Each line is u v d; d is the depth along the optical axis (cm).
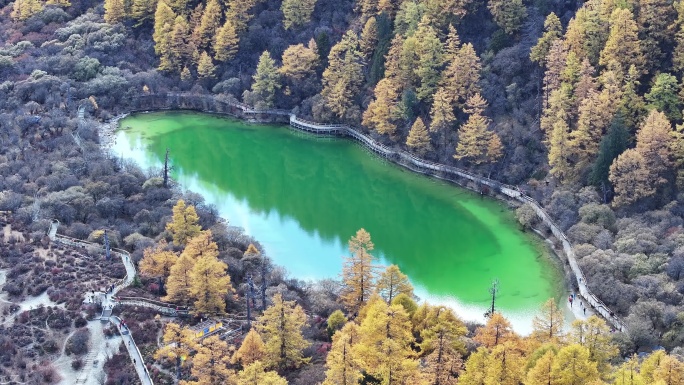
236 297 14150
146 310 13662
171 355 11819
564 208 17600
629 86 18738
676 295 14125
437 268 16450
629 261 15250
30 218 16875
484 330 12431
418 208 19300
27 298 14100
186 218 15925
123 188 18775
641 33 19800
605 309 14412
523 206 18412
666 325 13538
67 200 17600
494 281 15800
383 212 19075
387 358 10594
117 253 15675
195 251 14750
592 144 18438
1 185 18462
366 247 14575
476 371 10662
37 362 12412
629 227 16388
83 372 12169
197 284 13388
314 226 18262
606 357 11612
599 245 16088
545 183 19162
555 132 18475
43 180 18750
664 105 18525
